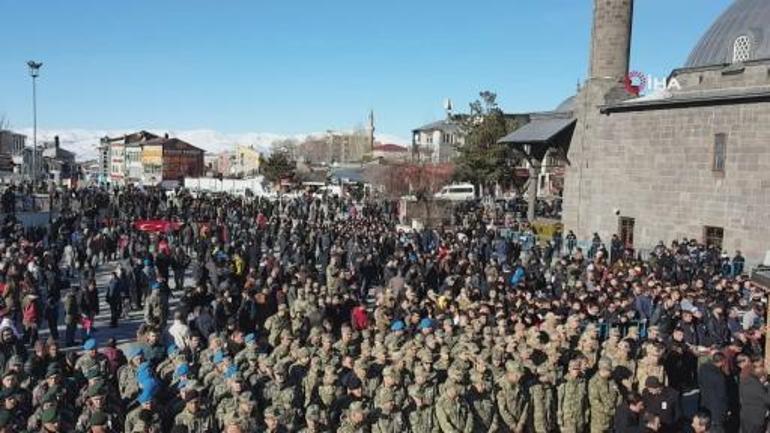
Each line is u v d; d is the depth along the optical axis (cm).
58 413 899
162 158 10612
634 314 1631
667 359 1354
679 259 2581
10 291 1697
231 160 13988
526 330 1371
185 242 2984
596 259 2472
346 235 2912
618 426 1051
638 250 3366
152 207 4041
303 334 1514
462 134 7706
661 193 3481
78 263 2567
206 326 1519
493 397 1084
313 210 4547
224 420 949
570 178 4241
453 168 7388
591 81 4062
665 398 1060
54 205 4466
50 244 2580
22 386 1023
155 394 967
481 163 6600
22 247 2159
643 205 3588
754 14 4169
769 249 2972
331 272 2083
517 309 1596
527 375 1120
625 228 3706
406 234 3244
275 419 919
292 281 1902
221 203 4391
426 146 11394
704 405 1177
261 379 1102
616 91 3862
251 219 3938
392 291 1923
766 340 1374
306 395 1085
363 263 2441
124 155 10369
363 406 968
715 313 1591
